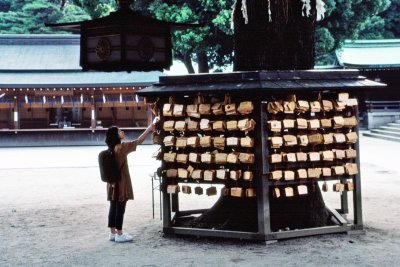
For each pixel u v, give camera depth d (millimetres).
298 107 7152
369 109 37781
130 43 7352
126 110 34094
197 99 7438
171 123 7637
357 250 6758
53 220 9312
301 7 7777
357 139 7609
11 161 22469
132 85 32188
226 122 7297
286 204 7750
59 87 31906
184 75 7555
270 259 6402
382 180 14102
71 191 13266
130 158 22703
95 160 22469
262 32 7707
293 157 7176
